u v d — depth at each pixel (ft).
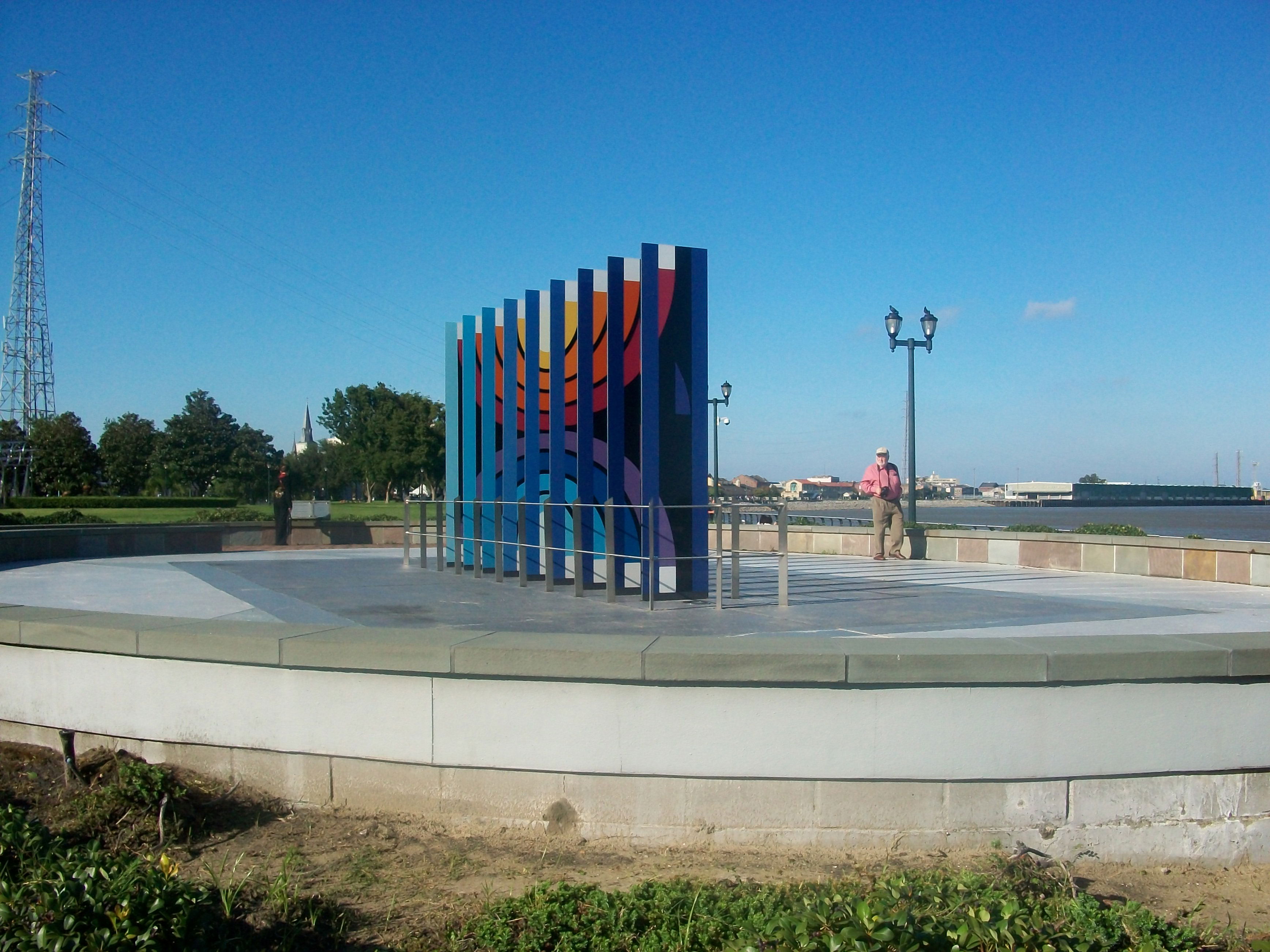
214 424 235.61
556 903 15.38
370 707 19.97
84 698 22.24
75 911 12.92
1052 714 18.88
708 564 36.47
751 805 18.93
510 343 43.16
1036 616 30.12
